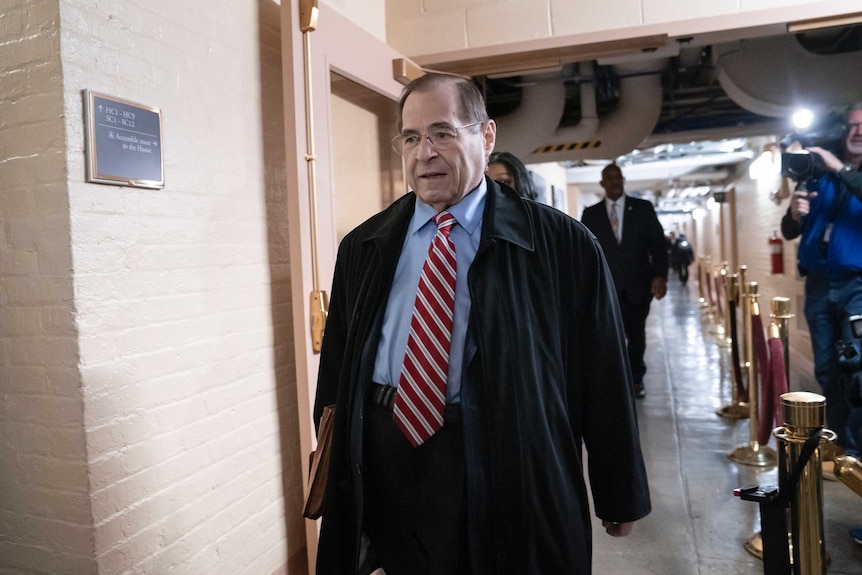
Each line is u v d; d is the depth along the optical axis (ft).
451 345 3.80
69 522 4.85
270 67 7.13
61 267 4.70
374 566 4.34
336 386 4.74
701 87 19.20
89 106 4.75
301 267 6.66
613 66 17.10
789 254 20.24
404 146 4.10
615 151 18.88
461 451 3.73
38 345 4.83
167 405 5.54
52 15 4.60
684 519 8.71
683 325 30.17
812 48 14.83
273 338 7.09
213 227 6.16
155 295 5.42
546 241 4.03
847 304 9.26
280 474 7.16
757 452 10.87
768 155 21.68
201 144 6.01
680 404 14.84
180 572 5.65
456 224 4.05
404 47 10.43
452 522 3.71
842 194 9.36
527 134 17.74
